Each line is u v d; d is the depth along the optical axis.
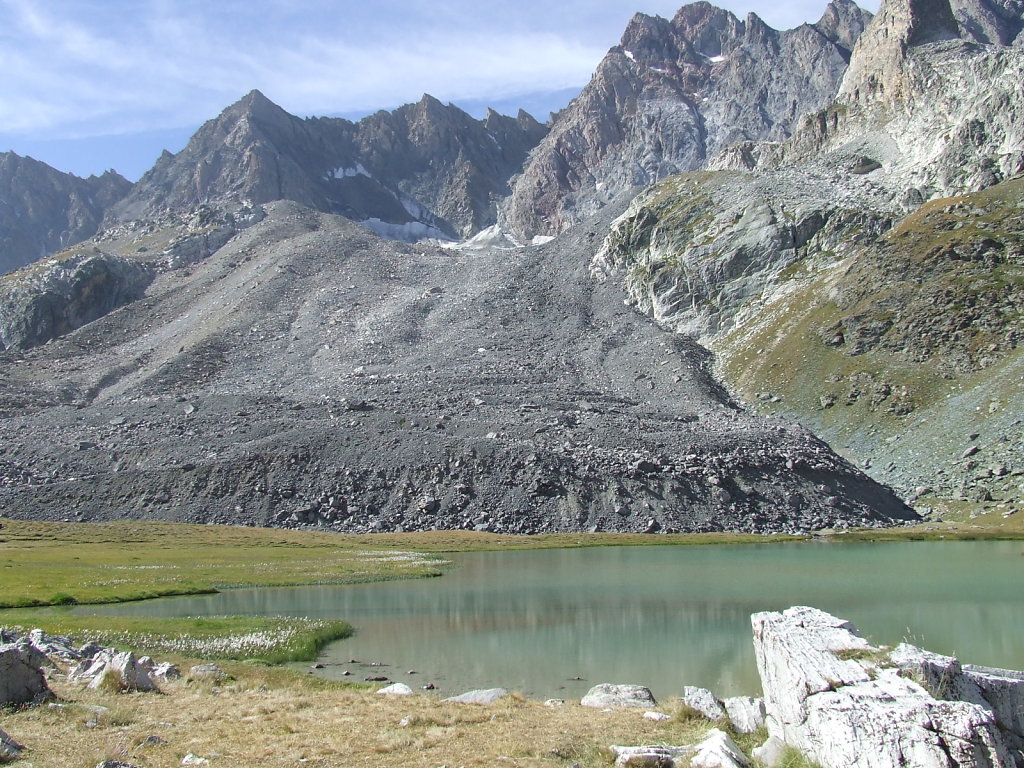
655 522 142.50
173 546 126.69
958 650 51.38
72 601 76.38
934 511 147.88
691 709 31.39
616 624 64.88
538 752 26.38
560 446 165.25
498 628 64.00
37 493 161.62
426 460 158.50
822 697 21.69
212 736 29.14
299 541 132.12
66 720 30.56
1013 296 195.25
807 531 140.75
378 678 47.81
